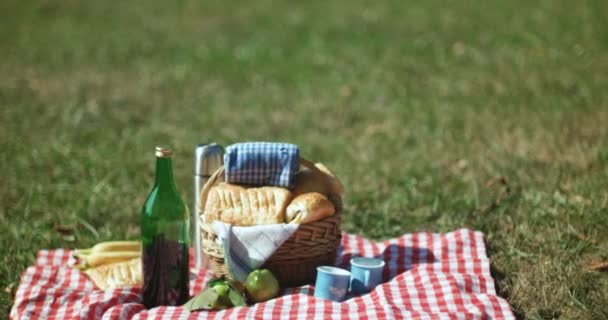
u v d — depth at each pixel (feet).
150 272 7.39
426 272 7.58
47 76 17.29
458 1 24.63
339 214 7.70
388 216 9.48
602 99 13.24
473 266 7.88
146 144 12.30
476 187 9.94
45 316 7.26
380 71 16.85
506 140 11.64
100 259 8.10
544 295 7.52
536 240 8.64
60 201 10.21
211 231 7.52
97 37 21.74
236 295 7.25
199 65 18.33
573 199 9.50
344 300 7.36
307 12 24.57
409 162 11.16
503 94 14.14
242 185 7.70
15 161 11.53
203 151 8.01
